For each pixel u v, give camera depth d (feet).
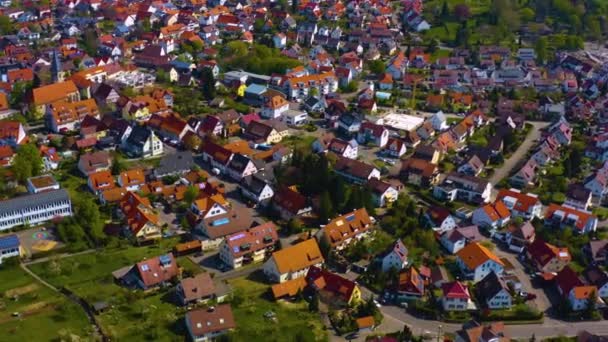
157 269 625.41
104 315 574.15
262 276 655.35
